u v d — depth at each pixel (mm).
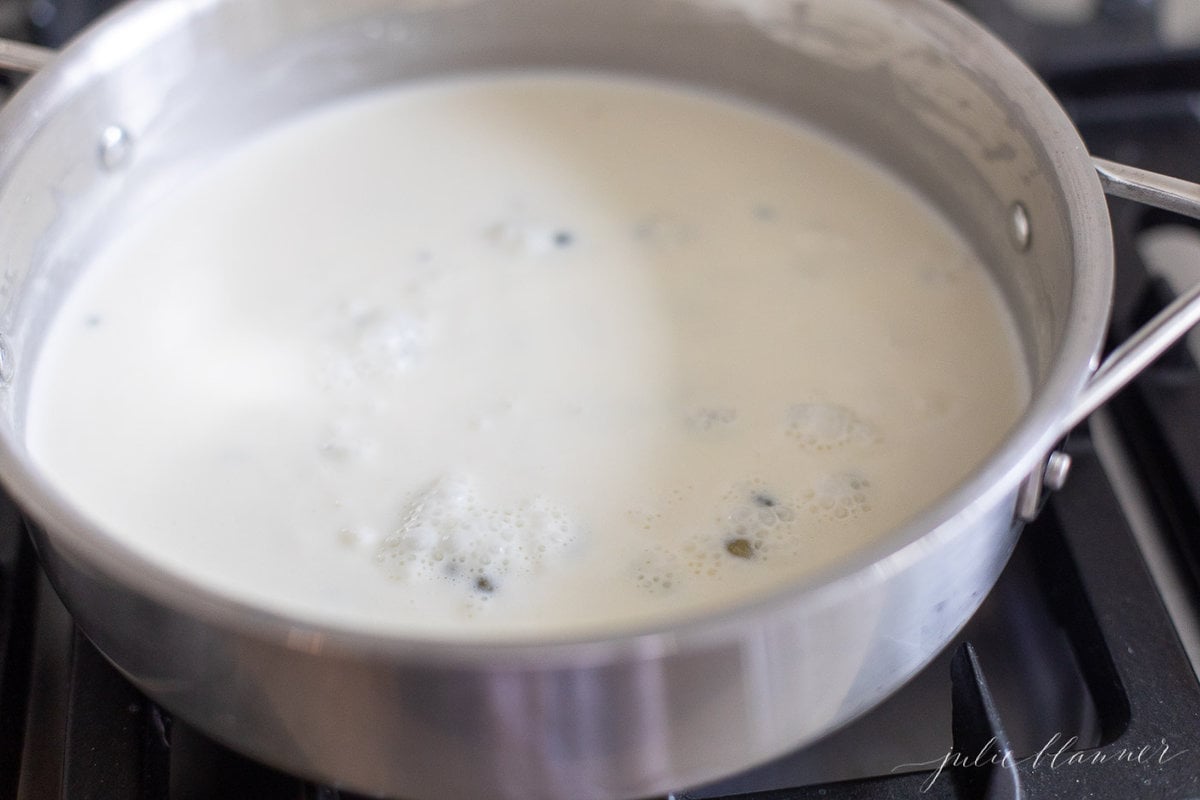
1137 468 500
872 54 527
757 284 521
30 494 367
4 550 458
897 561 350
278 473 466
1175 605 468
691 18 560
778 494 458
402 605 430
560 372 492
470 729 353
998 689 447
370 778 373
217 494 461
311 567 441
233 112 552
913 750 431
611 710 350
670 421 478
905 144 544
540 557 441
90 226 515
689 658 341
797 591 343
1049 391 378
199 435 476
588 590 434
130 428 479
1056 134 452
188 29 514
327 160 564
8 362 469
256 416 481
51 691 444
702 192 553
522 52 588
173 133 534
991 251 518
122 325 507
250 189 552
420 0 555
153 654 371
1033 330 482
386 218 542
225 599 344
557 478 462
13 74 572
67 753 415
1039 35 604
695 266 526
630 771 367
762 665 351
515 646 336
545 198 550
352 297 515
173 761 425
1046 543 472
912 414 481
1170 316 395
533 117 583
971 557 378
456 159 566
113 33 496
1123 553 459
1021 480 368
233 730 379
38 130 474
